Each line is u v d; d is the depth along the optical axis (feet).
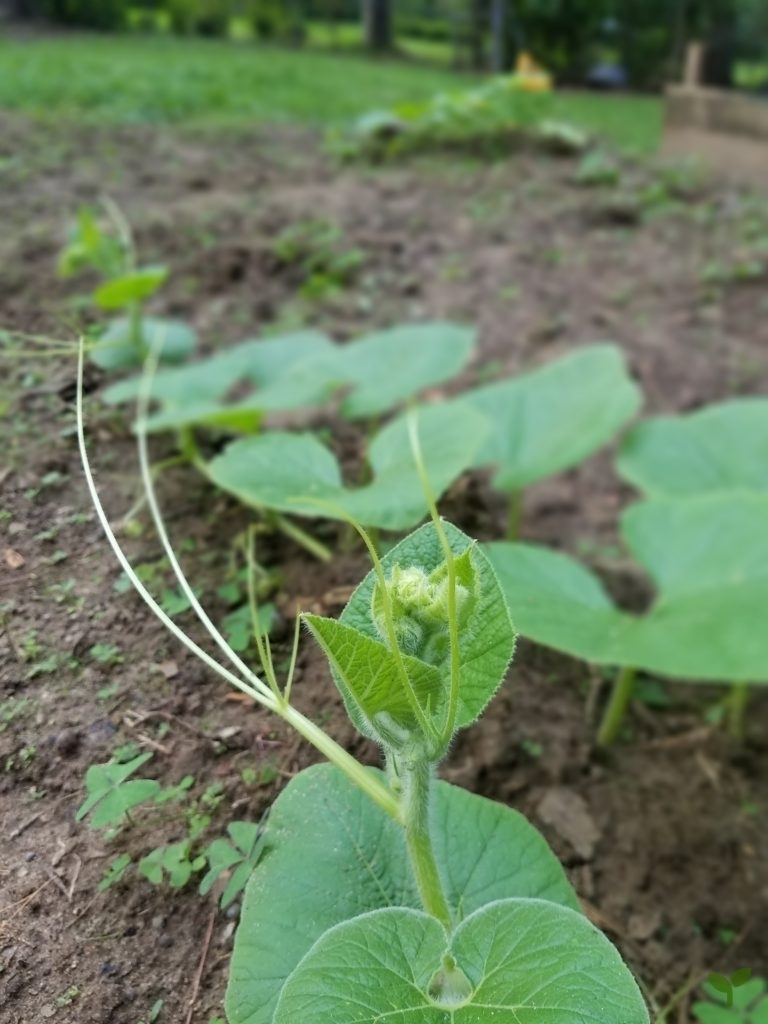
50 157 4.57
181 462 2.18
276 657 1.53
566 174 5.79
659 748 2.15
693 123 7.07
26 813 1.23
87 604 1.42
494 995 0.97
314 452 1.85
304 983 0.96
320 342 2.83
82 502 1.55
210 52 9.29
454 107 6.27
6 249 3.17
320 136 6.29
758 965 1.73
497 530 2.54
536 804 1.76
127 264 3.34
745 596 1.99
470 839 1.27
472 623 1.08
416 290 4.16
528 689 1.98
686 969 1.68
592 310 4.22
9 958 1.13
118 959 1.17
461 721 1.08
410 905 1.19
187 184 4.73
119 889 1.21
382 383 2.54
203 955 1.20
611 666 2.28
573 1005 0.95
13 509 1.47
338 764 1.09
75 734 1.29
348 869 1.21
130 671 1.38
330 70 8.94
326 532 2.01
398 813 1.07
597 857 1.78
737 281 4.55
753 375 3.87
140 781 1.21
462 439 1.77
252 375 2.67
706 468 2.80
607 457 3.56
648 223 5.15
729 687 2.52
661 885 1.81
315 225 4.50
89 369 1.91
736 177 5.98
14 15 9.60
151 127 5.70
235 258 3.93
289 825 1.24
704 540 2.27
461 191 5.43
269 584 1.77
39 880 1.18
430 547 1.14
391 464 1.80
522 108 6.89
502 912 1.02
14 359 1.79
